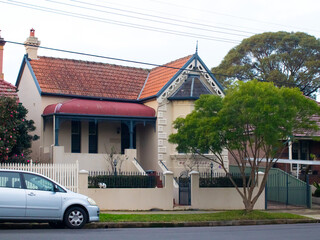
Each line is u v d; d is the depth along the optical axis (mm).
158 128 28422
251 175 22250
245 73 47031
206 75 30016
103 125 29875
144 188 22562
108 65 32156
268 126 19000
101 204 21688
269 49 47500
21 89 30984
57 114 25953
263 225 19578
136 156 29594
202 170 28656
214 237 14211
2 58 28203
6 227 16109
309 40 45688
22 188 14953
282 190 26812
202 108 21547
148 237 13859
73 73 30062
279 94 19812
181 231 16031
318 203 27578
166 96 28719
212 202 23875
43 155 27172
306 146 32500
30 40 29672
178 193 24422
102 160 27172
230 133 20016
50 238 12875
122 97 30047
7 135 21516
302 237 14617
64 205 15352
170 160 28688
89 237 13398
